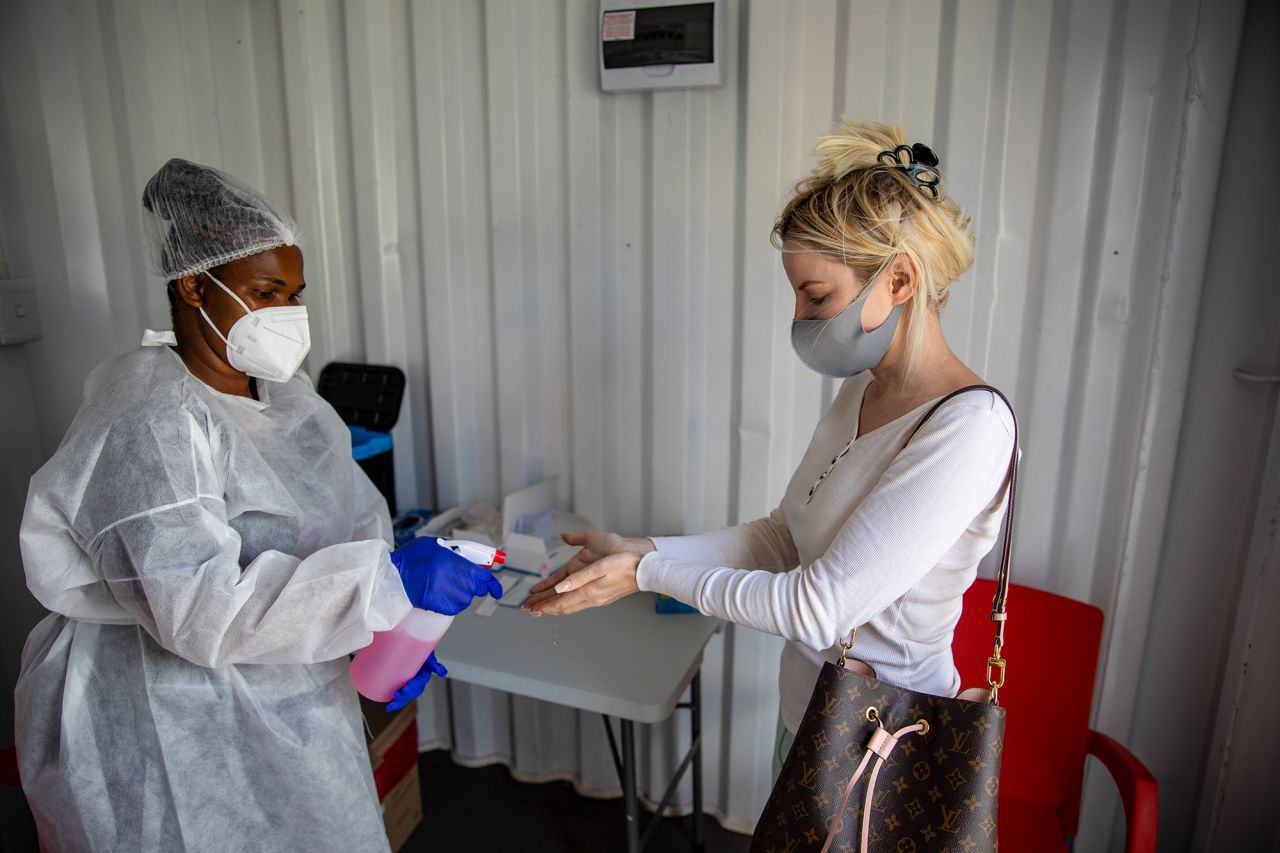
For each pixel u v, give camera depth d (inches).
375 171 78.2
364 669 48.7
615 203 71.9
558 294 76.1
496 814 83.4
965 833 36.9
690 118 67.7
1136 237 60.5
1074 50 58.7
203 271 44.6
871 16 61.6
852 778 38.9
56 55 68.2
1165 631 67.7
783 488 72.4
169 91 76.2
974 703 37.9
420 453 85.7
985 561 69.4
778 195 66.4
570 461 79.7
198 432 42.6
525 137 73.4
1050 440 65.2
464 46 73.5
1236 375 61.3
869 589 40.3
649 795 84.6
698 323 71.6
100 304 73.1
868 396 47.1
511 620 65.1
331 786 47.4
